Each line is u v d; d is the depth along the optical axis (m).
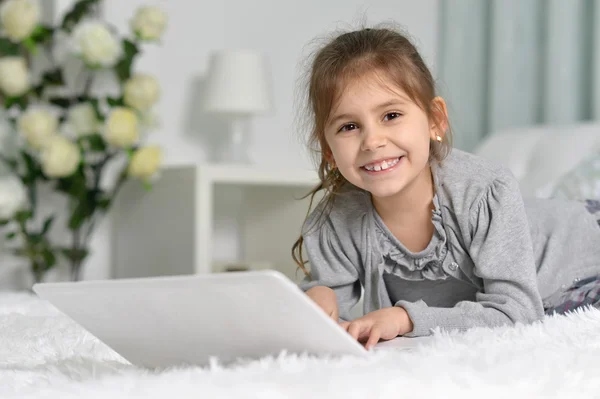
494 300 1.08
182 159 2.88
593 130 2.21
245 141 2.90
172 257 2.47
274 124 3.04
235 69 2.67
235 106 2.65
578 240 1.42
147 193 2.62
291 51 3.07
